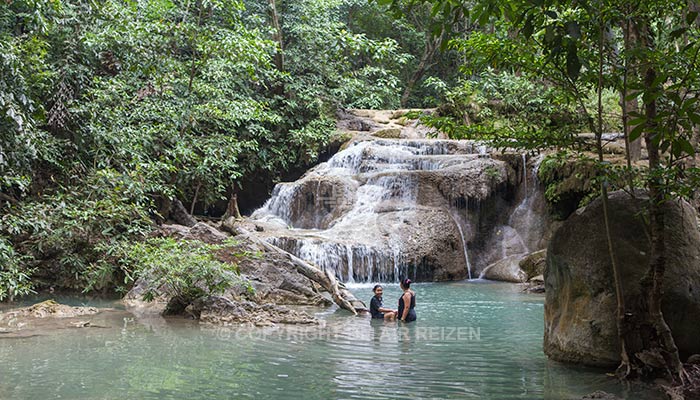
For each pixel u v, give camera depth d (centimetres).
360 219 1678
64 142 1378
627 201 634
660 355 590
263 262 1210
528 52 642
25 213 1184
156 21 1570
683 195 561
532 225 1734
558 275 684
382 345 778
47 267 1295
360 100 2519
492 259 1723
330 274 1214
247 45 1612
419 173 1756
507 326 930
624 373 596
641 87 491
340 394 546
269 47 1722
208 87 1692
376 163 1936
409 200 1744
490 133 642
